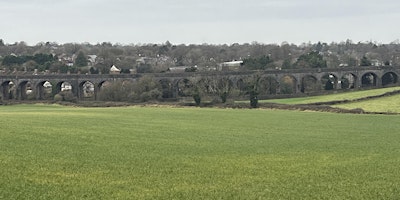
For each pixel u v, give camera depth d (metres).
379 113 88.38
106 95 130.75
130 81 133.50
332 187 29.06
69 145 42.31
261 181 30.45
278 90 141.00
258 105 107.88
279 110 97.50
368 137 54.00
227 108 104.94
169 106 111.38
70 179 29.42
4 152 36.84
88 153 38.50
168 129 59.38
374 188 28.83
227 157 39.06
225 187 28.67
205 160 37.44
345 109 94.38
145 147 43.06
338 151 43.19
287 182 30.25
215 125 65.94
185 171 33.00
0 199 24.62
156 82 132.62
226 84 128.75
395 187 29.12
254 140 50.38
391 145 47.41
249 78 132.38
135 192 27.00
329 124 68.81
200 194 26.95
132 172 32.03
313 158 39.28
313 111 94.62
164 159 37.28
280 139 51.62
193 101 121.88
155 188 28.02
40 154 36.91
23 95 141.88
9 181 28.11
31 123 59.75
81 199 25.20
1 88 140.62
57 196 25.62
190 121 71.56
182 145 45.16
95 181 29.16
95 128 57.38
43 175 30.08
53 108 106.56
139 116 79.06
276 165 35.97
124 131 55.38
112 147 42.28
